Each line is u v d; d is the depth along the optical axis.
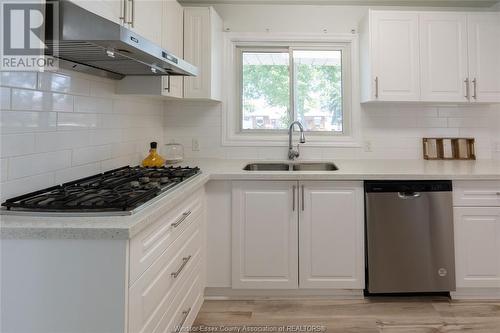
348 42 2.89
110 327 1.02
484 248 2.13
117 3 1.56
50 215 1.11
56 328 1.03
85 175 1.75
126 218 1.11
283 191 2.18
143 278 1.15
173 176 1.84
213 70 2.64
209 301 2.23
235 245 2.20
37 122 1.38
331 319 2.00
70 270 1.03
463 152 2.83
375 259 2.13
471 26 2.52
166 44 2.20
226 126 2.91
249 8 2.88
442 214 2.12
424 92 2.53
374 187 2.12
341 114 2.96
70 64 1.55
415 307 2.12
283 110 2.98
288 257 2.19
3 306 1.03
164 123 2.93
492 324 1.93
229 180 2.19
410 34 2.53
